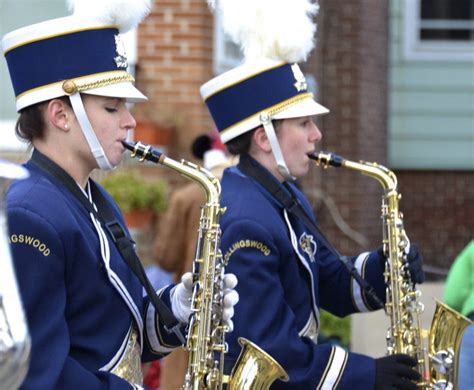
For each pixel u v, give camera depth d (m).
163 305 7.51
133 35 17.92
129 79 7.46
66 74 7.22
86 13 7.40
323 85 22.92
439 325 9.36
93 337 7.07
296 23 9.06
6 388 4.47
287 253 8.66
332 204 22.62
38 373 6.57
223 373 8.10
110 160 7.34
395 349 9.27
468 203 27.69
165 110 17.77
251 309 8.28
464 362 10.98
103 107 7.30
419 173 27.73
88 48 7.29
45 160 7.23
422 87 27.73
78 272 6.98
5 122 17.48
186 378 7.81
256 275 8.36
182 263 13.55
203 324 7.80
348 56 22.86
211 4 9.59
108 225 7.37
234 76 9.09
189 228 13.37
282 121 9.04
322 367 8.41
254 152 9.11
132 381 7.36
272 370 7.73
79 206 7.20
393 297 9.27
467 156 27.70
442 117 27.75
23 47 7.26
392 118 27.83
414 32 27.66
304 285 8.91
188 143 17.70
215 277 7.91
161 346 7.86
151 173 17.56
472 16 27.73
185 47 17.88
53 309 6.75
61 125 7.24
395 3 27.72
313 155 9.21
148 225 16.66
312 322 9.02
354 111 22.89
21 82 7.32
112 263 7.21
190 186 13.53
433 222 27.70
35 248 6.73
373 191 24.97
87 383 6.78
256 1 9.09
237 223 8.52
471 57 27.69
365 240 23.16
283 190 8.97
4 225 4.59
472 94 27.70
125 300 7.25
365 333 17.31
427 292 19.61
